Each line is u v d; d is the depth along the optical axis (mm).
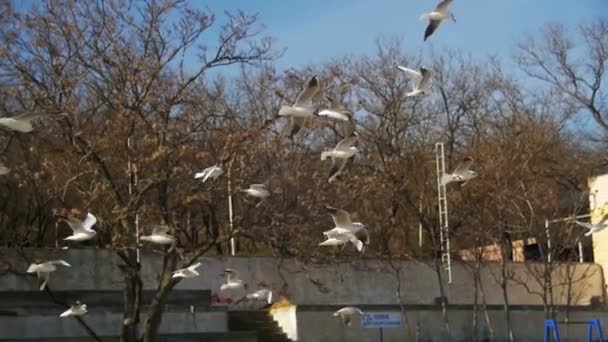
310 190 31250
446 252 41062
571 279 42000
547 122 52844
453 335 38375
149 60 28859
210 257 37219
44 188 30266
